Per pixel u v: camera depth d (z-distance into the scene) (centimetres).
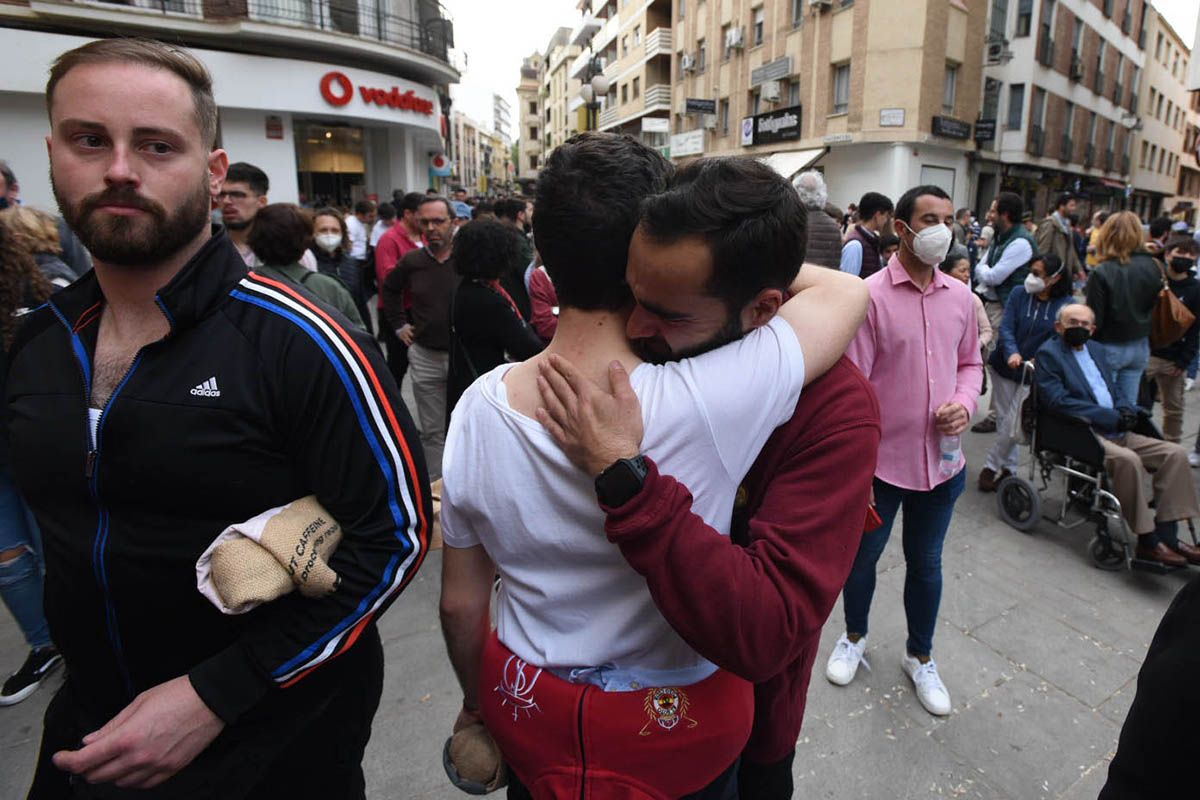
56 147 103
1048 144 2120
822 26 1719
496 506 93
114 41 105
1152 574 325
